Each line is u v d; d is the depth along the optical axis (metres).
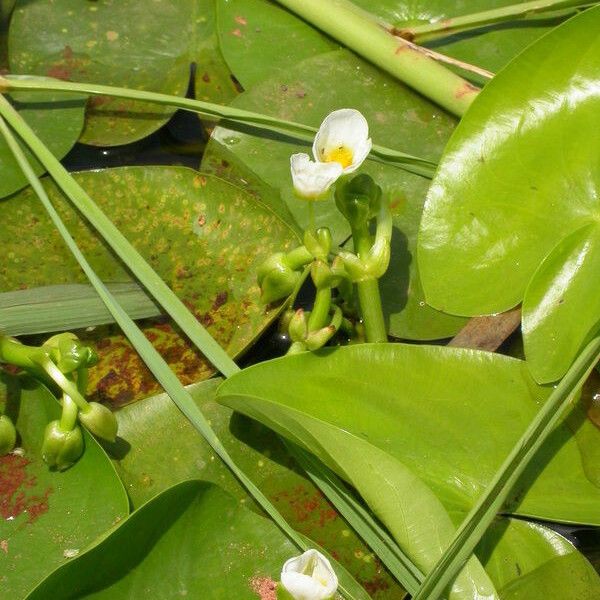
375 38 0.49
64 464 0.42
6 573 0.40
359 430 0.42
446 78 0.48
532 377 0.42
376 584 0.41
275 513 0.41
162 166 0.47
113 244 0.44
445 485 0.41
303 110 0.49
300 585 0.38
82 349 0.42
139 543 0.40
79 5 0.51
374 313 0.44
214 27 0.51
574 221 0.43
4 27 0.51
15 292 0.44
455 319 0.45
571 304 0.42
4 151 0.47
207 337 0.43
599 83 0.44
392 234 0.47
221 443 0.43
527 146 0.44
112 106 0.49
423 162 0.47
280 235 0.46
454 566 0.39
